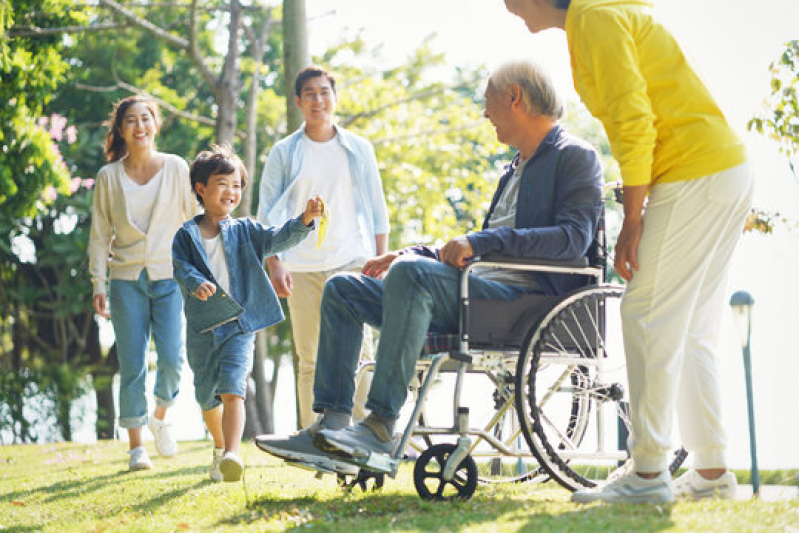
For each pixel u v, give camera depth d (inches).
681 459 156.2
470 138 605.3
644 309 127.2
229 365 173.0
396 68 632.4
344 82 634.2
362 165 224.7
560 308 139.3
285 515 127.5
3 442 694.5
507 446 154.5
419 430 135.0
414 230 604.7
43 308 757.9
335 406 138.2
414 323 132.0
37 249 729.0
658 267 126.4
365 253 223.0
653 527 106.5
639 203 124.0
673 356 127.1
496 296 139.4
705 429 136.6
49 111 687.1
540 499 140.8
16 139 350.6
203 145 745.6
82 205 631.2
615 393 151.5
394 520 118.2
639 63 126.1
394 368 132.1
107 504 167.6
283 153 223.9
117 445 347.9
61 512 164.1
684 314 127.1
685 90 125.9
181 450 299.4
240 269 178.9
